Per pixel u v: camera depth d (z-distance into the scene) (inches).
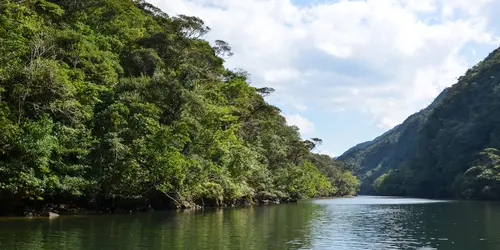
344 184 6727.4
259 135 3144.7
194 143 1881.2
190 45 2559.1
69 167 1330.0
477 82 6343.5
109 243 768.3
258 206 2397.9
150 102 1704.0
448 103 6638.8
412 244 869.2
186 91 1777.8
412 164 6820.9
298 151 4035.4
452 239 948.0
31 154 1178.6
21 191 1195.3
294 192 3565.5
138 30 2549.2
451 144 5664.4
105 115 1487.5
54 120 1352.1
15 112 1189.1
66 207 1398.9
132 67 2124.8
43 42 1389.0
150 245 758.5
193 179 1813.5
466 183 4653.1
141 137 1545.3
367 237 964.6
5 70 1171.3
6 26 1374.3
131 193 1561.3
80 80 1509.6
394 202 3538.4
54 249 689.0
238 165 2234.3
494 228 1181.1
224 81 2933.1
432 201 3878.0
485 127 5393.7
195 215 1481.3
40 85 1223.5
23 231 895.1
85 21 2282.2
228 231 991.6
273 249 756.6
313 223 1277.1
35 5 1806.1
